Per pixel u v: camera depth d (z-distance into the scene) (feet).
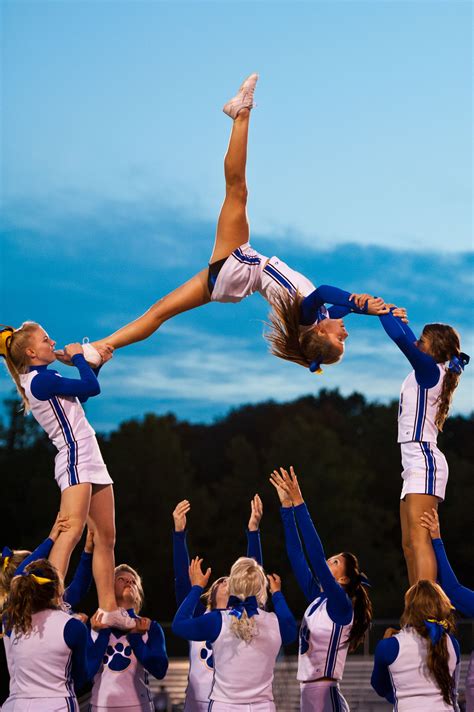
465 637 68.03
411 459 20.68
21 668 18.03
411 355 20.08
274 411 167.43
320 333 20.63
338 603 19.99
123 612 21.40
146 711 21.79
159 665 21.66
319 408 178.81
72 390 20.01
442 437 153.48
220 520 137.39
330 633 21.30
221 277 21.20
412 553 20.72
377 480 148.87
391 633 19.36
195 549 131.44
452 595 19.66
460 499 132.98
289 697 38.22
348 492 136.26
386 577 128.98
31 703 17.84
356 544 130.41
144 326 21.74
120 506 132.98
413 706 18.17
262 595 19.10
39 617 18.11
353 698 62.64
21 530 127.75
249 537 22.02
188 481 138.10
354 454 144.15
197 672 21.97
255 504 22.00
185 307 21.86
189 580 22.24
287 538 22.24
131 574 22.43
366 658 70.44
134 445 137.59
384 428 150.30
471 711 21.15
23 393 20.49
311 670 21.50
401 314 20.22
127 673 21.76
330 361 20.79
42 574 18.22
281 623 19.26
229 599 18.93
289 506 21.98
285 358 21.16
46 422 20.38
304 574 22.16
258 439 166.20
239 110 21.21
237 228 21.40
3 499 131.03
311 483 135.23
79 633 18.12
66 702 17.97
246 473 138.82
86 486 20.04
